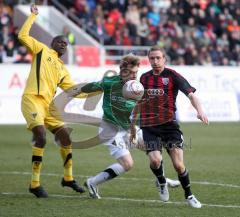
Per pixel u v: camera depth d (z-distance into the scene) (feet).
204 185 68.54
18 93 148.56
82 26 194.90
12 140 116.78
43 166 83.66
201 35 195.52
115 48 180.96
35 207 55.47
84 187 66.59
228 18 204.95
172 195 62.49
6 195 61.98
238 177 74.79
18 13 183.62
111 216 51.57
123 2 197.47
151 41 187.32
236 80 164.04
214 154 98.48
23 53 169.37
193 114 159.74
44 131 61.36
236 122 159.33
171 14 197.06
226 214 52.65
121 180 72.08
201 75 160.56
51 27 189.67
